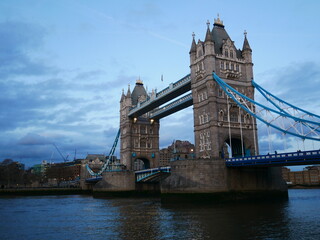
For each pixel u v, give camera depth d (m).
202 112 72.38
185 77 81.31
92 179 133.25
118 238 31.11
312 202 61.53
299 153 50.03
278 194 67.06
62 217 48.78
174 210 51.34
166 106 97.06
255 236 29.67
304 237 29.05
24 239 32.16
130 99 113.25
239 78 74.00
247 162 57.66
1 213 55.81
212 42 71.94
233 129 70.50
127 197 97.62
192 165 60.38
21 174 178.25
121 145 115.00
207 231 32.53
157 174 89.69
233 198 60.22
